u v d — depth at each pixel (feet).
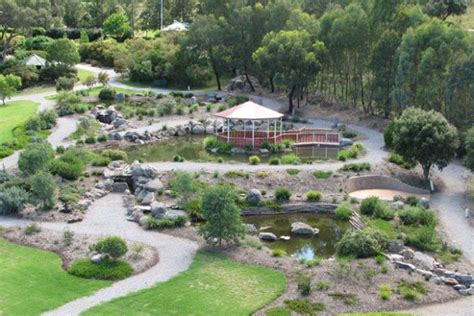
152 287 135.03
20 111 312.50
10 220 175.94
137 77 416.26
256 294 132.57
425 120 207.92
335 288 135.23
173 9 576.20
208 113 328.29
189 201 190.29
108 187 205.16
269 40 349.61
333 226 187.52
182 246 159.53
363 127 298.15
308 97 353.51
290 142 266.36
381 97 296.10
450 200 201.57
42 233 164.76
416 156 208.33
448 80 246.06
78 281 137.18
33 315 121.29
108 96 355.15
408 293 132.26
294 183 212.02
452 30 263.49
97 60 476.13
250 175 215.10
